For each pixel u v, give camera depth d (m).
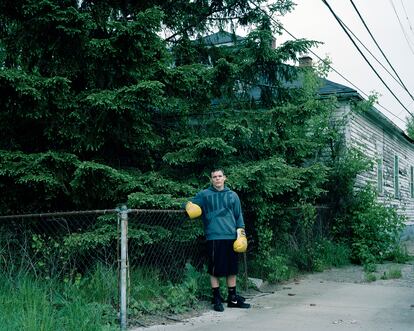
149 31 6.62
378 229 11.75
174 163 7.57
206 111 8.52
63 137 6.71
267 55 8.67
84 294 5.58
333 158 12.48
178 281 6.99
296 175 8.38
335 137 12.07
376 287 8.23
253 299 7.01
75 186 6.10
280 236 9.45
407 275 9.73
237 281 7.55
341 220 12.16
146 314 5.69
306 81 11.56
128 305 5.57
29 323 4.25
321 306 6.48
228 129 7.75
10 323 4.35
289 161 9.43
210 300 6.65
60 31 6.62
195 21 9.31
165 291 6.37
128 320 5.38
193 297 6.30
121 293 5.17
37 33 6.71
